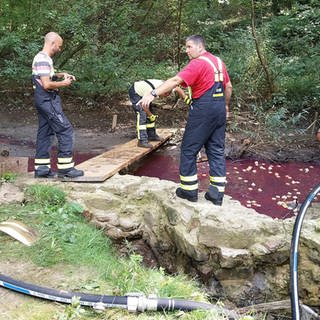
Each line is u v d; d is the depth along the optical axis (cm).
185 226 442
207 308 311
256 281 414
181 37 1077
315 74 970
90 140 809
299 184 638
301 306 362
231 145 772
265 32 996
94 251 389
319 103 946
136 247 492
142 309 307
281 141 806
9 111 943
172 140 804
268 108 951
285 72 952
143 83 670
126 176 538
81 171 514
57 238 397
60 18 925
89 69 953
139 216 496
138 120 686
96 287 333
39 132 513
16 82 1010
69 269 356
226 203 481
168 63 1055
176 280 362
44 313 301
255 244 411
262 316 382
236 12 1165
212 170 468
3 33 979
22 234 390
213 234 415
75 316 297
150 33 1082
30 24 982
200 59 439
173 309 309
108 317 302
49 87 480
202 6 1064
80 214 466
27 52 902
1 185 493
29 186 488
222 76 445
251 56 963
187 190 464
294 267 344
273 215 540
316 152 762
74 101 1019
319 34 1003
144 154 662
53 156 720
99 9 956
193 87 442
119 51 973
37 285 329
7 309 303
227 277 413
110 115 959
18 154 717
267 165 708
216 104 442
